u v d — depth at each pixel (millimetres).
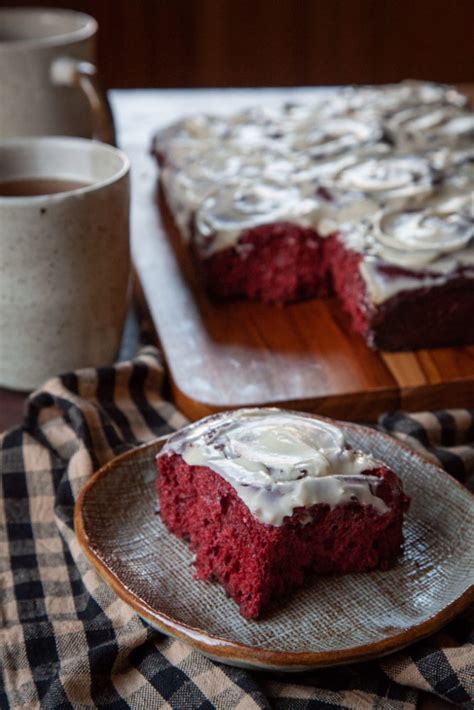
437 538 643
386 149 967
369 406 772
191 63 1850
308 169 937
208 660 595
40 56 923
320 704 581
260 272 871
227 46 1842
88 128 987
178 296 874
